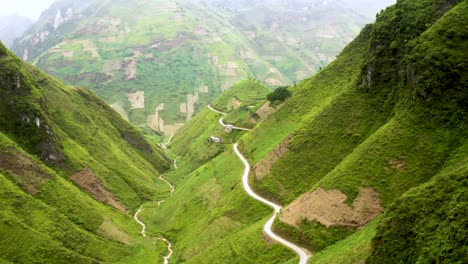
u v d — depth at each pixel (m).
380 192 94.12
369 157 102.00
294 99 180.25
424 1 128.12
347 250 79.44
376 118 120.50
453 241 60.34
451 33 106.69
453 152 92.25
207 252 118.62
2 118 181.00
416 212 68.56
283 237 101.88
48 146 185.00
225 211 136.38
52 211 146.38
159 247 151.88
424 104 102.75
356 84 134.38
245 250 105.00
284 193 126.19
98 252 142.00
